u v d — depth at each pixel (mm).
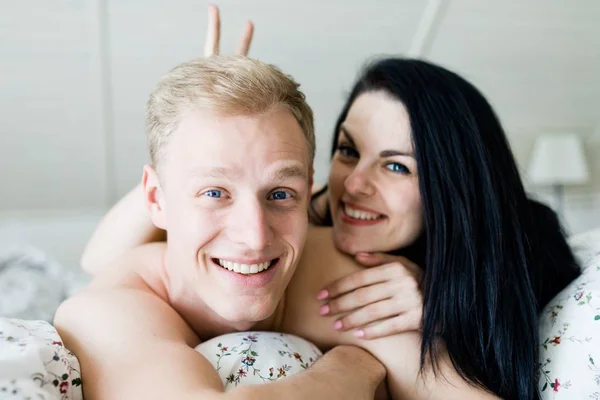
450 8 2711
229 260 882
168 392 763
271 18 2594
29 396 704
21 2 2277
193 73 879
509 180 1200
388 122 1138
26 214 3166
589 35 3018
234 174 837
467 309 1080
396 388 1031
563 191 3852
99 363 838
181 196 874
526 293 1116
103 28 2457
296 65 2850
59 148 2928
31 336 804
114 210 1271
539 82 3285
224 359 892
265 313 916
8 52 2457
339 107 3090
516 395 1050
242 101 835
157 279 1041
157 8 2439
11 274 1936
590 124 3670
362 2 2598
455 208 1115
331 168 1253
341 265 1144
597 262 1170
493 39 2941
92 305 917
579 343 1007
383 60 1244
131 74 2682
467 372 1019
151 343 845
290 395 790
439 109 1134
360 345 1059
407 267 1142
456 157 1123
